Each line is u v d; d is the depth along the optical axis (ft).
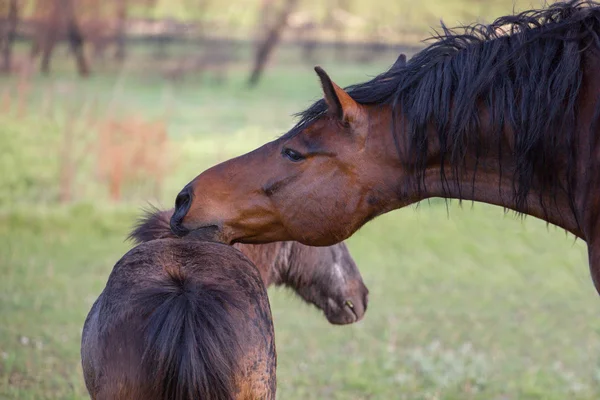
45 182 62.08
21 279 42.47
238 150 76.64
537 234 56.13
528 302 42.34
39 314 37.22
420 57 15.93
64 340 33.94
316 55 163.22
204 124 93.20
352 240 53.67
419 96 15.26
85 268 45.50
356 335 36.60
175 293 13.93
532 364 33.19
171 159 65.92
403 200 15.78
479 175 15.30
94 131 69.67
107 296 14.69
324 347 34.94
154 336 13.37
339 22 185.16
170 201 58.54
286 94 128.67
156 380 13.21
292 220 16.01
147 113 98.43
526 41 14.90
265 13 161.68
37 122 74.08
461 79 15.08
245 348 13.84
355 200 15.67
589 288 45.29
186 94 126.82
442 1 148.05
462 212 59.98
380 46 160.66
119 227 53.01
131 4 172.04
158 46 171.01
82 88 122.83
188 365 13.08
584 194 14.23
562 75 14.38
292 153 15.87
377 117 15.57
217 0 186.19
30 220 52.70
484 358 33.68
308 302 22.68
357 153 15.55
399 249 52.13
